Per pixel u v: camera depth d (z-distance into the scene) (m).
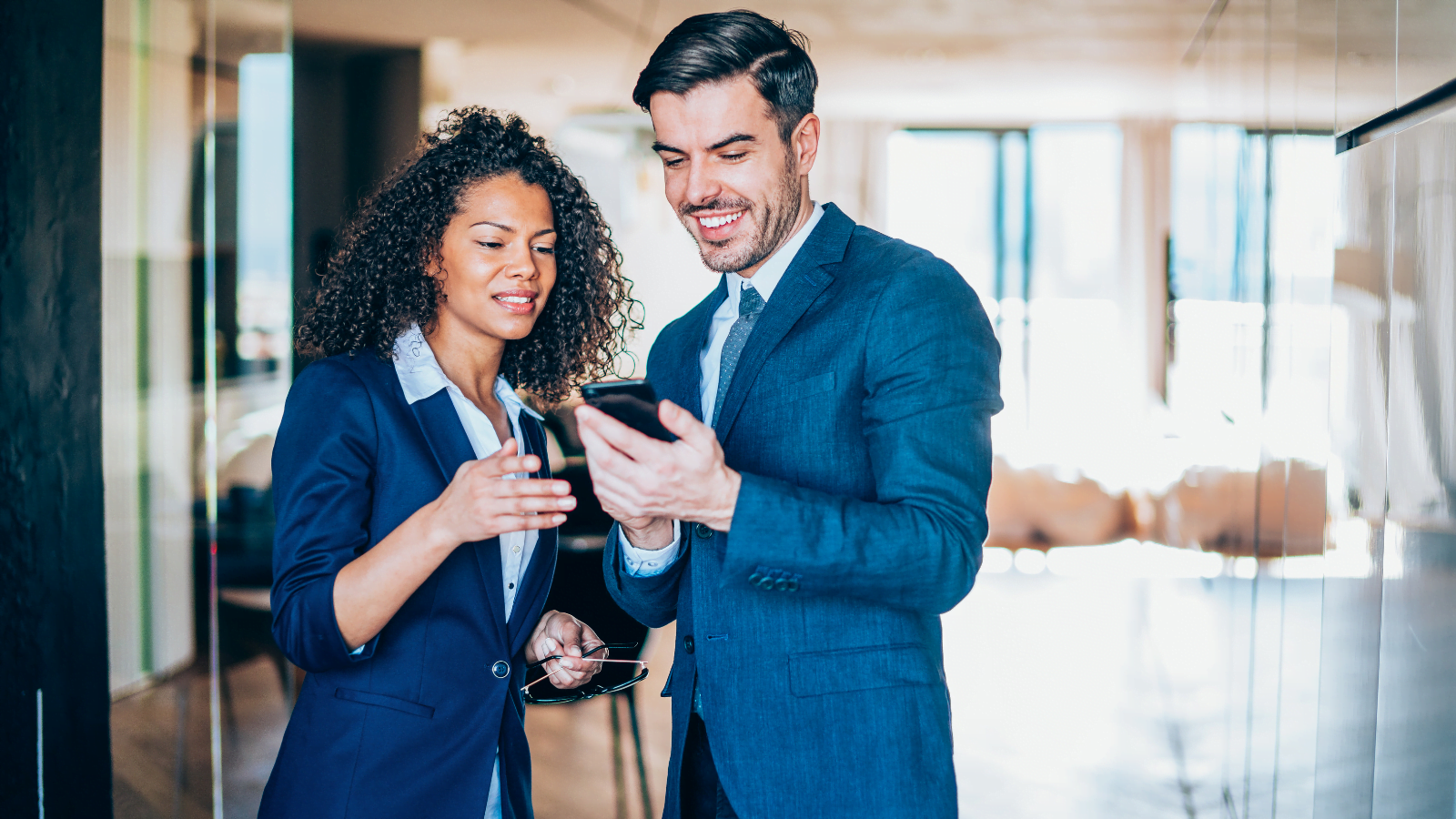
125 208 2.13
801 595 1.22
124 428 2.13
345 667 1.19
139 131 2.17
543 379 1.54
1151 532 7.36
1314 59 2.21
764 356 1.25
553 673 1.38
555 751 3.44
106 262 2.07
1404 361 1.64
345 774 1.19
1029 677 4.41
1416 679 1.61
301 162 5.89
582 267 1.49
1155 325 8.28
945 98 7.89
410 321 1.30
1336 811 1.93
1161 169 8.26
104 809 1.97
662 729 3.68
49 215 1.86
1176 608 5.55
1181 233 6.43
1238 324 4.14
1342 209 1.96
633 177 7.73
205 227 2.37
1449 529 1.51
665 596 1.40
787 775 1.20
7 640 1.85
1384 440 1.72
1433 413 1.54
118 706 2.04
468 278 1.29
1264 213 2.87
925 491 1.13
